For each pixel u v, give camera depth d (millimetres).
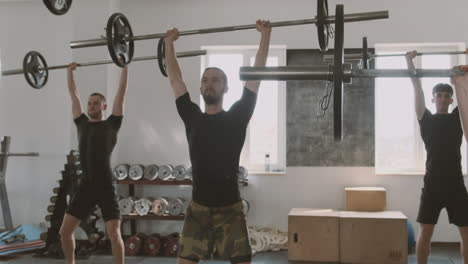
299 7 5449
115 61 2863
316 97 5418
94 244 4926
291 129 5430
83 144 3439
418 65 5371
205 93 2111
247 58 5629
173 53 2395
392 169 5426
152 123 5582
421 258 3193
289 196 5395
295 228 4605
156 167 5258
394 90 5445
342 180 5336
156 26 5625
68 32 5969
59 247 4688
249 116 2170
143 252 4973
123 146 5598
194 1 5590
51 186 5879
